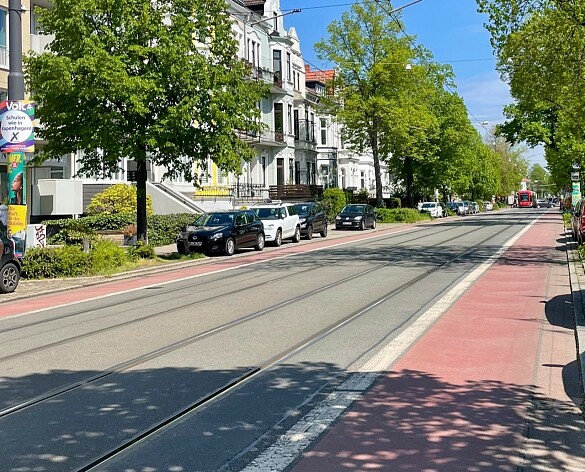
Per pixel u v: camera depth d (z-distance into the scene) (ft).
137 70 67.31
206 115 69.31
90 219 98.73
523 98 69.00
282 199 164.35
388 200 218.59
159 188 122.72
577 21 57.26
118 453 17.31
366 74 161.99
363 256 77.20
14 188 55.93
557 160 131.23
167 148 68.64
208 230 84.38
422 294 45.29
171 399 22.08
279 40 173.78
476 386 22.95
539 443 17.58
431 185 210.59
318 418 19.79
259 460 16.52
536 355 27.35
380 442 17.70
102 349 30.37
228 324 35.91
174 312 40.68
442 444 17.51
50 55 64.23
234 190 145.18
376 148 170.91
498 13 61.41
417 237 112.88
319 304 42.16
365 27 163.73
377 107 160.35
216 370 25.91
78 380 24.91
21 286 55.83
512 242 94.32
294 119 191.01
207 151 71.46
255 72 158.10
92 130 65.62
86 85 63.67
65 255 61.77
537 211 296.92
